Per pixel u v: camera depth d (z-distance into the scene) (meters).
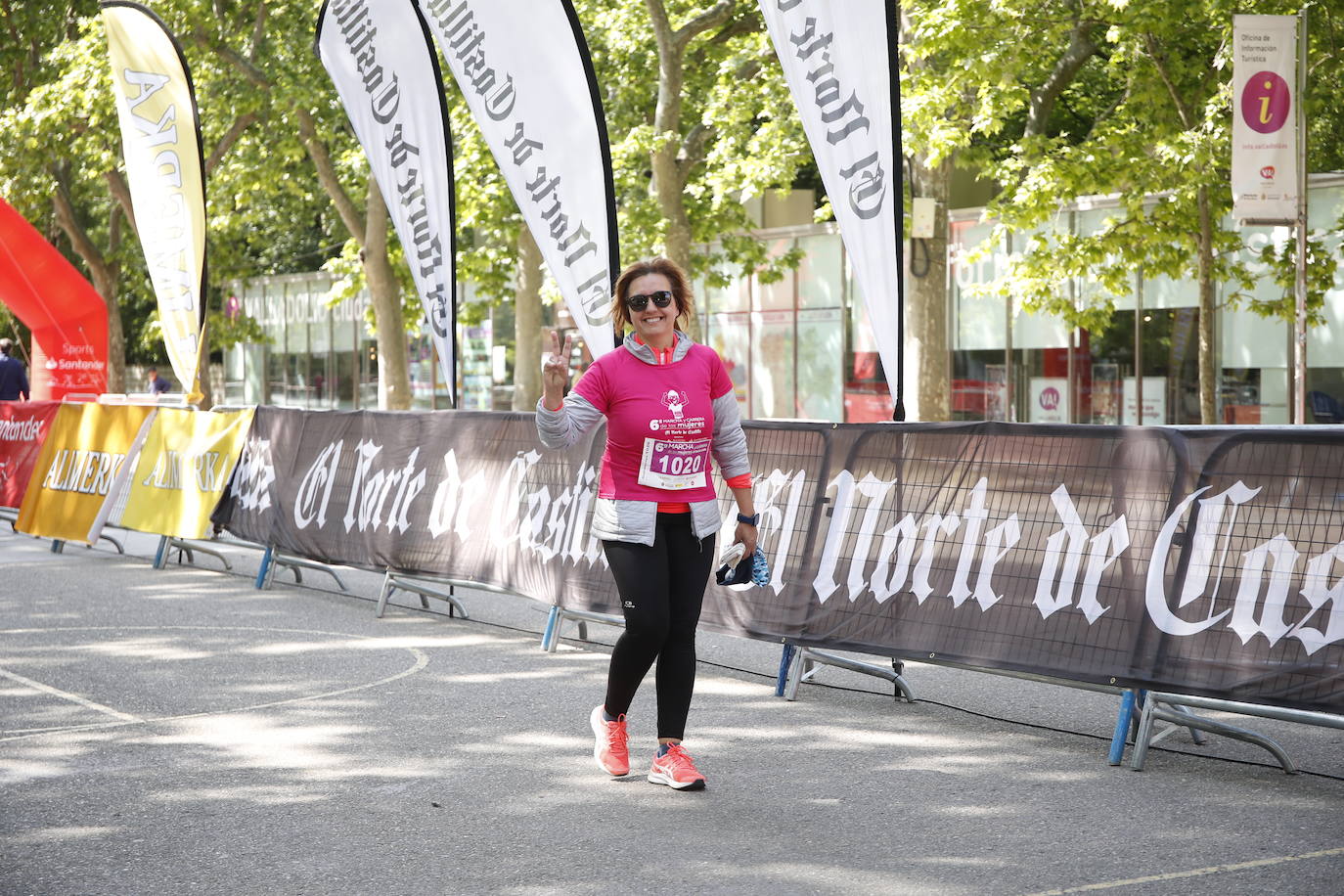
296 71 24.53
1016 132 22.73
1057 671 5.65
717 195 19.98
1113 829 4.53
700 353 5.11
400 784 5.08
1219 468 5.41
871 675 6.91
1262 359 21.16
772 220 29.38
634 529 4.96
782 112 19.16
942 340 17.67
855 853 4.28
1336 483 5.09
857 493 6.63
